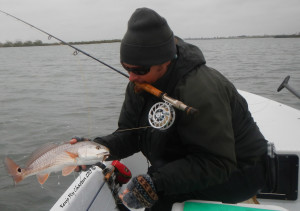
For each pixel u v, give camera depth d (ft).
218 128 4.94
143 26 5.11
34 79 47.01
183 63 5.44
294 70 45.96
